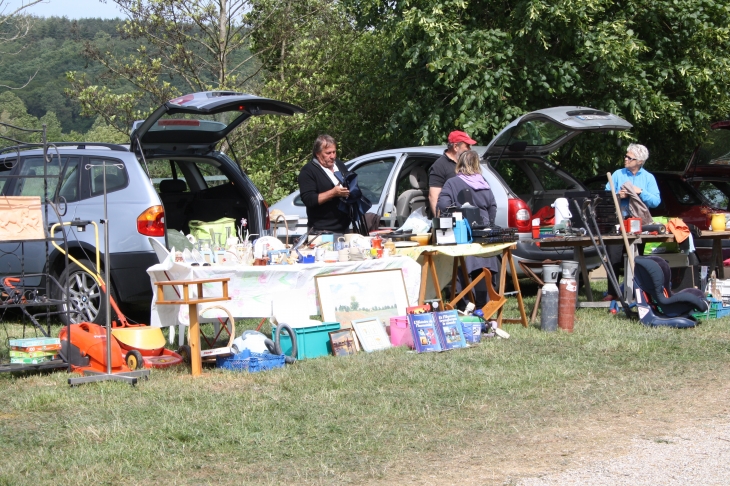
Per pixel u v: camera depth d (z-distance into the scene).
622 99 15.12
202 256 8.23
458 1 14.92
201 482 4.80
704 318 10.20
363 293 8.70
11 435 5.64
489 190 9.86
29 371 7.67
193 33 19.41
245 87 20.30
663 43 15.57
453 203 9.59
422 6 15.54
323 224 9.73
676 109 15.11
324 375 7.31
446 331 8.46
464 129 14.72
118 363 7.46
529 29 14.46
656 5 15.16
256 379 7.17
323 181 9.62
